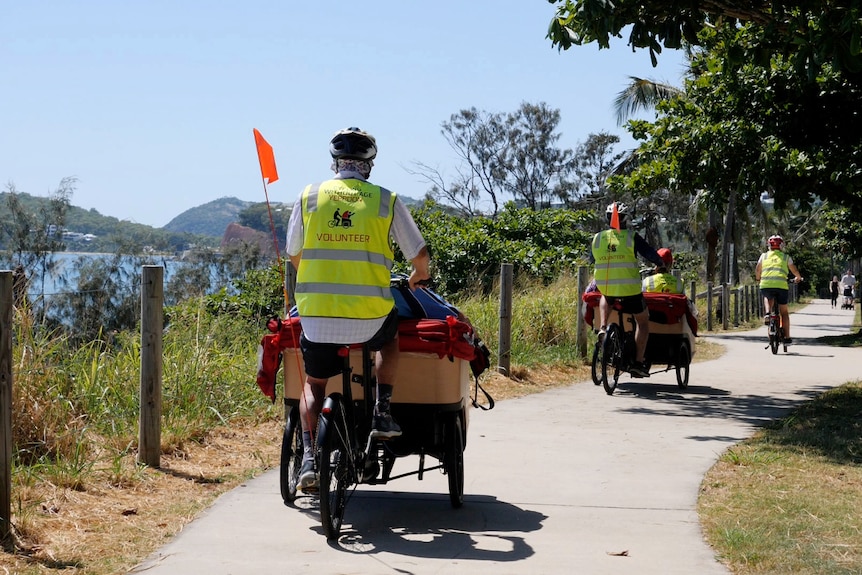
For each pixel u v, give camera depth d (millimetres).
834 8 7582
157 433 6789
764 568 4832
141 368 6754
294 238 5285
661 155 15547
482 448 7984
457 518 5836
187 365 8664
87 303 8086
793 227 65438
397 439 5750
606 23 8102
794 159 13180
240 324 11016
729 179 14617
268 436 8180
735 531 5465
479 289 18875
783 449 7910
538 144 58000
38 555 4805
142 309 6746
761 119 13781
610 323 11586
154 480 6441
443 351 5516
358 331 5129
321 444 5059
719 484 6707
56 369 7156
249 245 34000
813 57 7762
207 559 4910
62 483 5996
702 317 28797
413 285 5543
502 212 27234
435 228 24812
